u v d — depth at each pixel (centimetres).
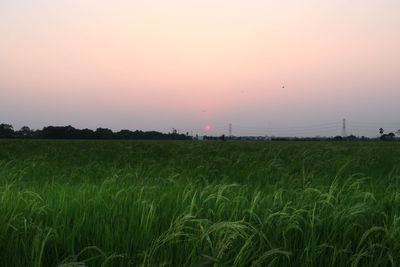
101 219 353
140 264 262
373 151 1559
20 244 288
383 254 295
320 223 325
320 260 282
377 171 823
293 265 278
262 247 284
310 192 470
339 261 286
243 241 294
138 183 584
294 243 309
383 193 504
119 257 274
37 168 828
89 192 490
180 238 305
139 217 368
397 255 282
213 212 370
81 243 302
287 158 1181
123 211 385
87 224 335
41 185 606
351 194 500
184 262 280
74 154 1384
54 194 484
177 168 841
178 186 541
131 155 1316
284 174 721
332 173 795
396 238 296
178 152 1543
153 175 745
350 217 335
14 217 318
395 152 1540
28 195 468
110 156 1290
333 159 1044
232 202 413
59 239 296
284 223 329
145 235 308
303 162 920
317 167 895
